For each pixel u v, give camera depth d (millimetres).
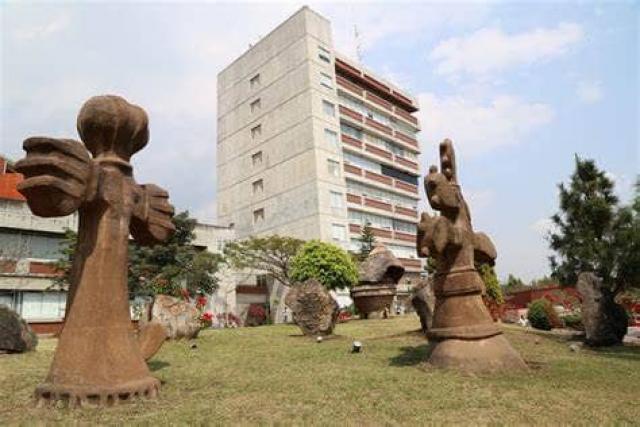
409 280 45562
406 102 56406
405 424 5398
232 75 50656
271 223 43188
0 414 5914
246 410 6012
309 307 16531
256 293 40656
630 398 6770
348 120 45438
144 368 6883
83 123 7195
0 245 25500
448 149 10156
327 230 39594
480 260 10586
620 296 21453
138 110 7539
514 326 22031
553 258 16688
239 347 13578
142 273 23125
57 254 27344
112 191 7020
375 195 48594
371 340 14836
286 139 43219
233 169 48281
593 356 11461
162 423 5387
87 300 6641
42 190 5895
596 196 15961
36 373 8844
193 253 26359
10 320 12102
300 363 10219
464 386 7430
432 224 9422
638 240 14664
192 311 15234
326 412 5906
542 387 7426
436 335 9609
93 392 6160
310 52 42969
